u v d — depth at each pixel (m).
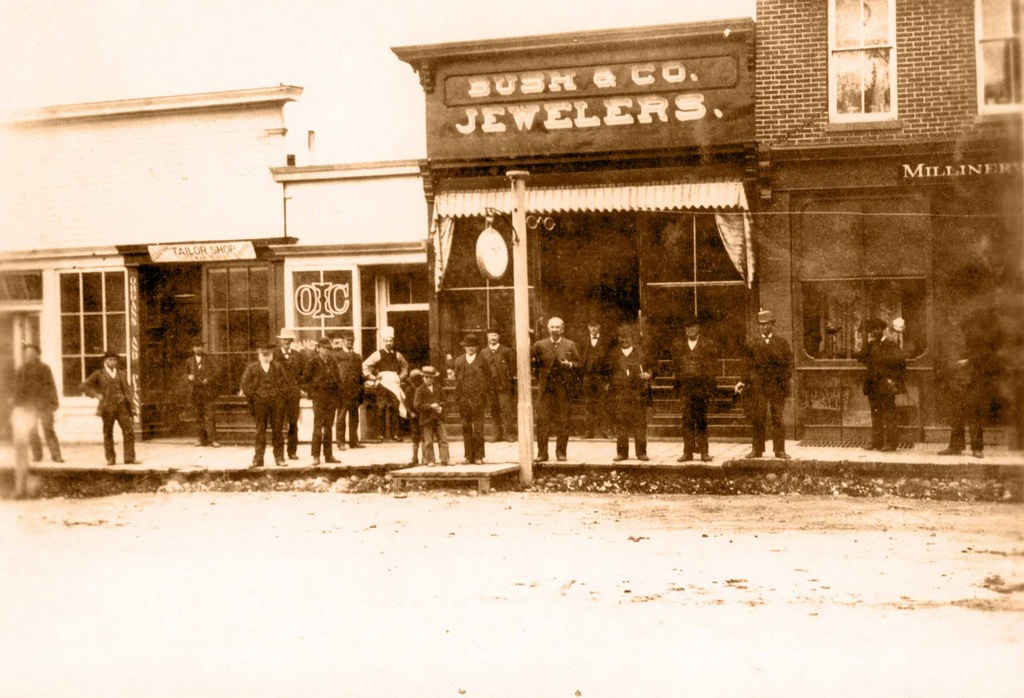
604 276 19.64
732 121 18.64
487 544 10.90
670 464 15.43
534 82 19.53
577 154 19.39
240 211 21.14
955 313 17.12
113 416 17.27
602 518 12.49
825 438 18.00
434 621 7.68
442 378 20.08
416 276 20.81
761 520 12.12
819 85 18.22
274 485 15.77
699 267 19.22
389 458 17.17
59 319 20.92
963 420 14.81
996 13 17.31
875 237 17.97
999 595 7.75
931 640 6.79
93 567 9.38
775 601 8.12
